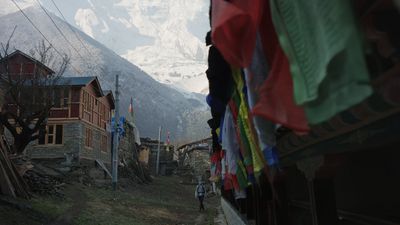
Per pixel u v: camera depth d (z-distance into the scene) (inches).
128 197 995.3
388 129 82.4
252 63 95.7
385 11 65.9
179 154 2596.0
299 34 73.0
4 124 824.9
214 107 217.9
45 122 906.7
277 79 84.4
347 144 107.1
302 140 130.0
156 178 1911.9
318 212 166.6
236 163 213.3
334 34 62.0
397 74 66.1
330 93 64.7
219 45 85.8
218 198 1419.8
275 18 80.7
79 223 556.7
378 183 149.6
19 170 687.1
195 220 797.9
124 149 1590.8
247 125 152.2
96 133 1337.4
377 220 151.1
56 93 914.7
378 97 72.1
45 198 692.1
